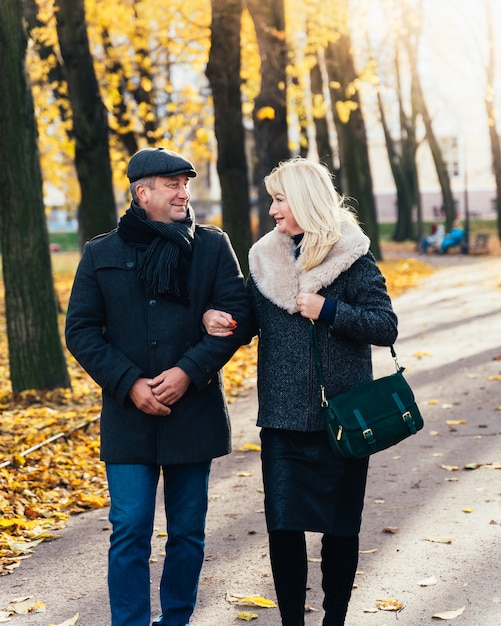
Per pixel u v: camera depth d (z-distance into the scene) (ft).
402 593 12.97
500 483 18.37
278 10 48.19
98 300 11.34
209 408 11.44
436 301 57.52
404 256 123.85
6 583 14.38
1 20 29.09
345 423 10.64
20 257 30.73
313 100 65.72
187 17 63.62
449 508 16.92
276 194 11.19
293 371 11.01
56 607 13.25
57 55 59.57
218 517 17.42
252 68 61.93
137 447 11.19
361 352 11.27
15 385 31.22
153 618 12.47
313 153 118.83
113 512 11.27
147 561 11.31
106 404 11.43
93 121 40.88
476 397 27.30
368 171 96.68
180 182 11.40
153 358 11.16
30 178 30.42
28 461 21.43
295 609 11.11
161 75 75.05
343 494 11.03
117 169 61.98
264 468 11.22
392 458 21.06
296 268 11.07
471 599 12.60
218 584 13.80
